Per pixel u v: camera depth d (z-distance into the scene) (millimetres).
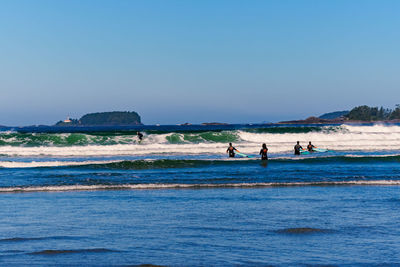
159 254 10297
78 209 16219
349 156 36469
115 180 24312
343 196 19109
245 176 26047
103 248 10828
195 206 16844
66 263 9547
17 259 9828
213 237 11992
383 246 11039
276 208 16359
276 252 10492
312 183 22875
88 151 46062
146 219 14422
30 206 16797
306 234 12320
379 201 17797
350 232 12531
